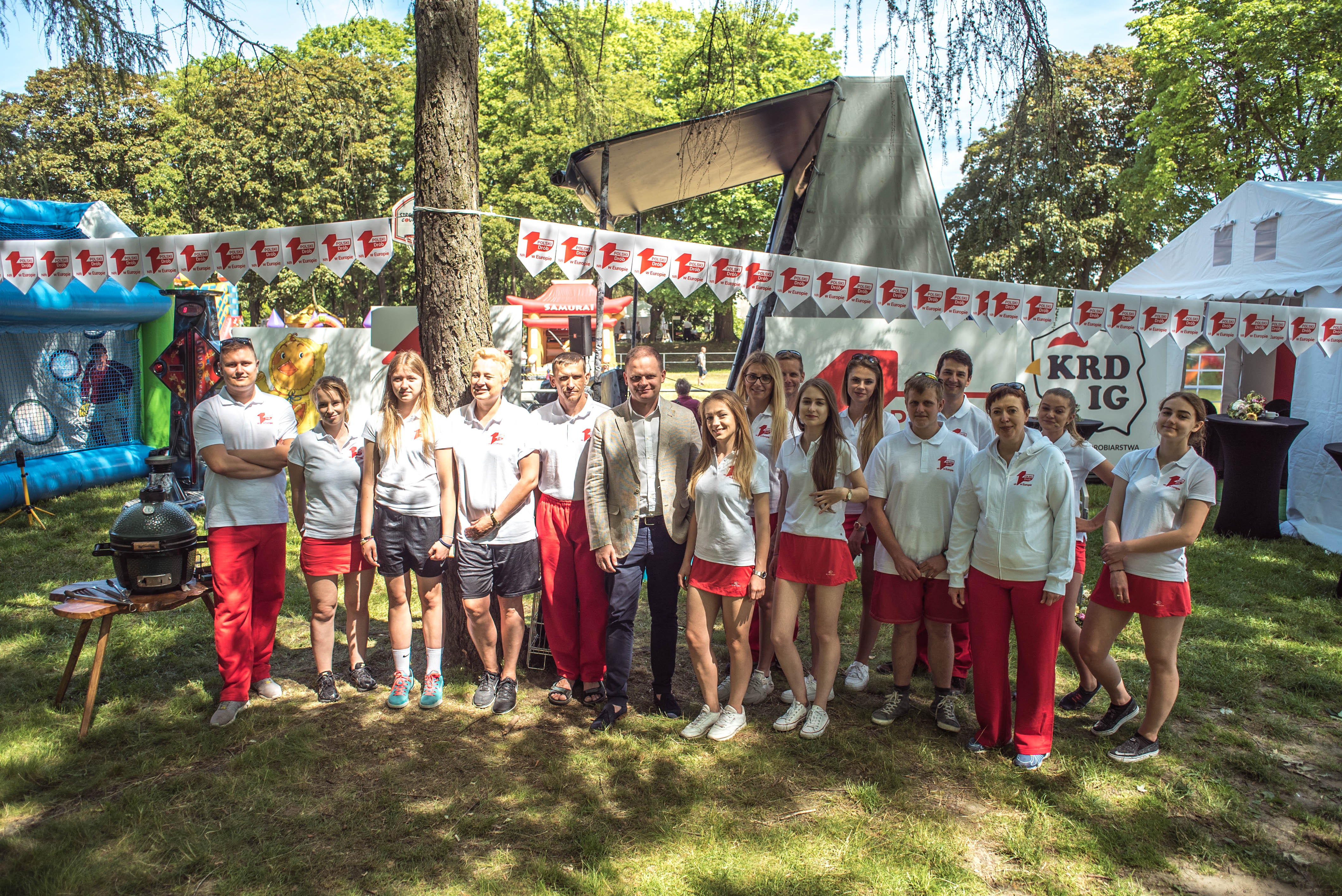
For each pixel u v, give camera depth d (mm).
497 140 23938
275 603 4027
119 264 4621
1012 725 3768
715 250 4520
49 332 8906
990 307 4734
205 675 4359
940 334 8367
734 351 33781
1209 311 5008
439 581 3938
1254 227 9414
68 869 2678
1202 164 18344
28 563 6320
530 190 23938
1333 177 17000
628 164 7883
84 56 4172
